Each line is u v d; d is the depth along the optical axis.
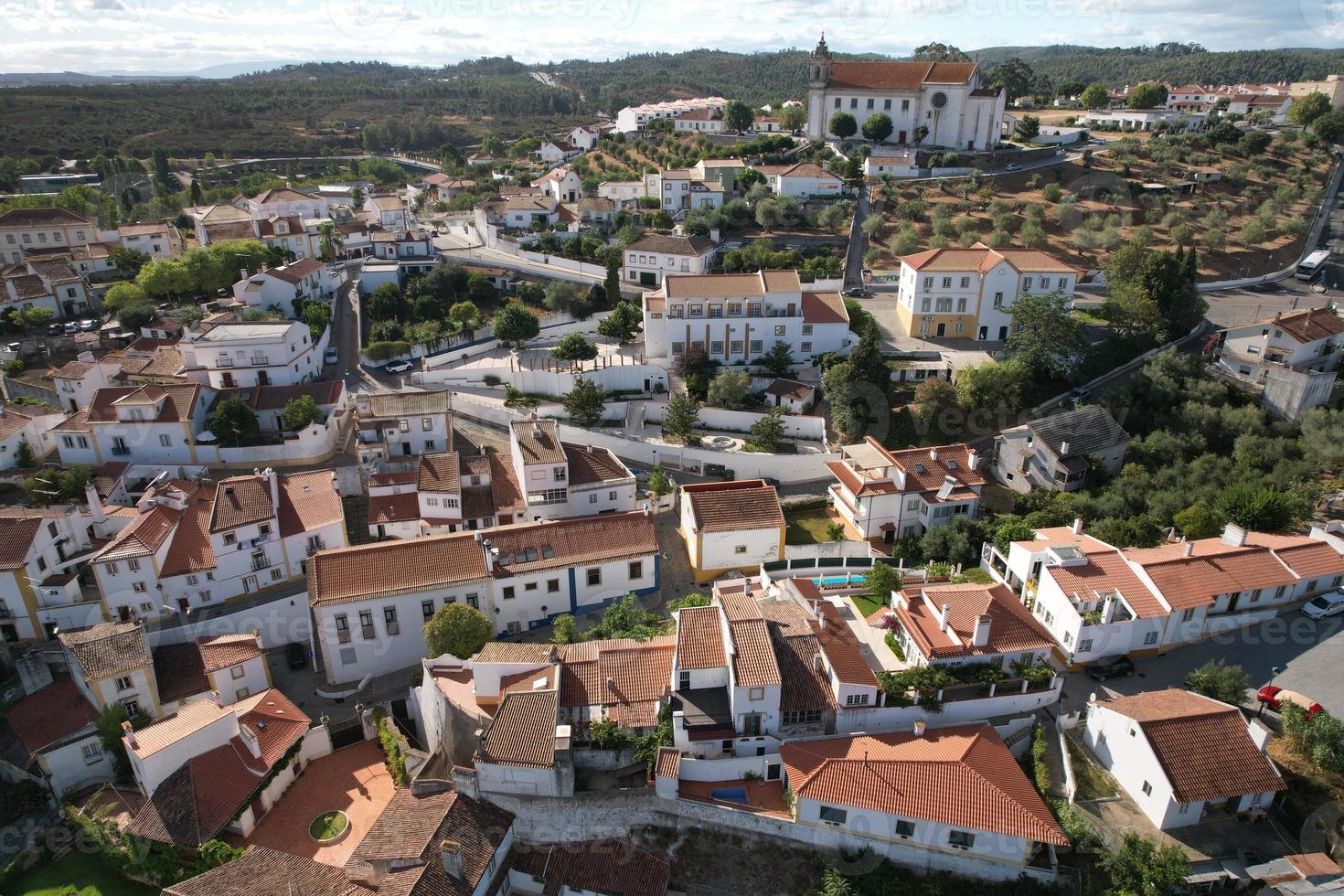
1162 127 186.12
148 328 104.12
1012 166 158.38
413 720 59.53
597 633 60.53
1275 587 58.81
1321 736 46.84
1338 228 136.75
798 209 138.75
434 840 45.50
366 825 51.22
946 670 50.78
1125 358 99.94
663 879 46.28
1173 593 56.19
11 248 130.50
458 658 58.44
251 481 71.06
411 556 64.69
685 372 99.38
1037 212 134.62
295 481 75.69
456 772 48.97
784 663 50.81
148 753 50.06
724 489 72.94
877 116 164.62
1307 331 87.94
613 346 112.06
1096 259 127.50
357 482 81.62
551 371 100.12
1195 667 55.56
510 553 66.00
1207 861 43.09
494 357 110.31
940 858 44.62
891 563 67.81
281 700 58.03
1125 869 41.81
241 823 50.28
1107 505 71.81
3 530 64.88
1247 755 45.88
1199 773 44.72
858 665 51.06
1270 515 66.75
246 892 43.75
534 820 48.59
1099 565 58.50
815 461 85.50
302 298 116.69
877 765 45.72
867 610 61.00
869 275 123.69
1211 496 71.88
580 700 51.62
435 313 119.25
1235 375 91.50
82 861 50.53
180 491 71.62
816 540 74.25
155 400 82.62
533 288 126.62
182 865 48.03
